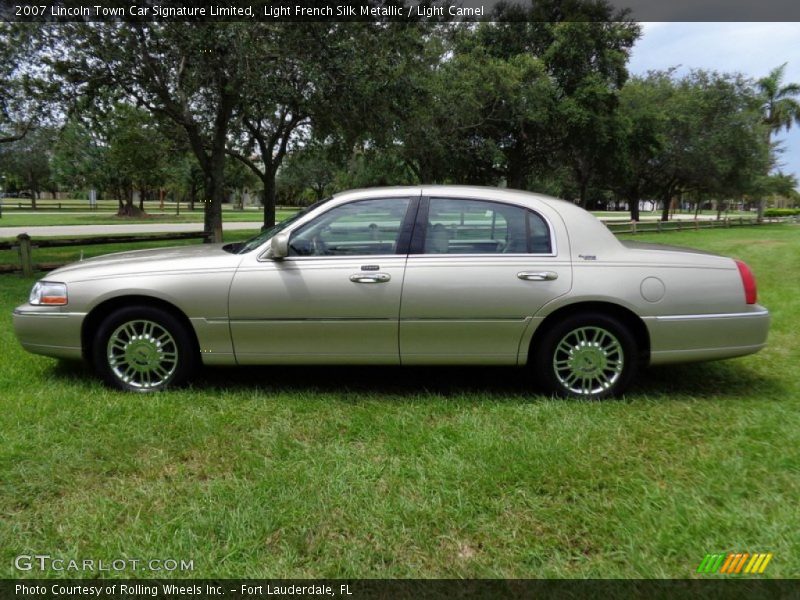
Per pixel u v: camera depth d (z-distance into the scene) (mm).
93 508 2873
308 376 4895
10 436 3596
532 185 37500
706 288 4227
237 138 21156
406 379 4836
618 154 26672
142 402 4191
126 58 12289
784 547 2547
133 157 22547
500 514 2838
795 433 3691
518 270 4207
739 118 34250
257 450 3492
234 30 10297
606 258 4262
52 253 15359
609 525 2734
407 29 13609
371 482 3119
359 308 4223
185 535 2646
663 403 4262
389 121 14945
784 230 31922
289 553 2539
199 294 4266
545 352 4301
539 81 22609
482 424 3861
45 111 13773
